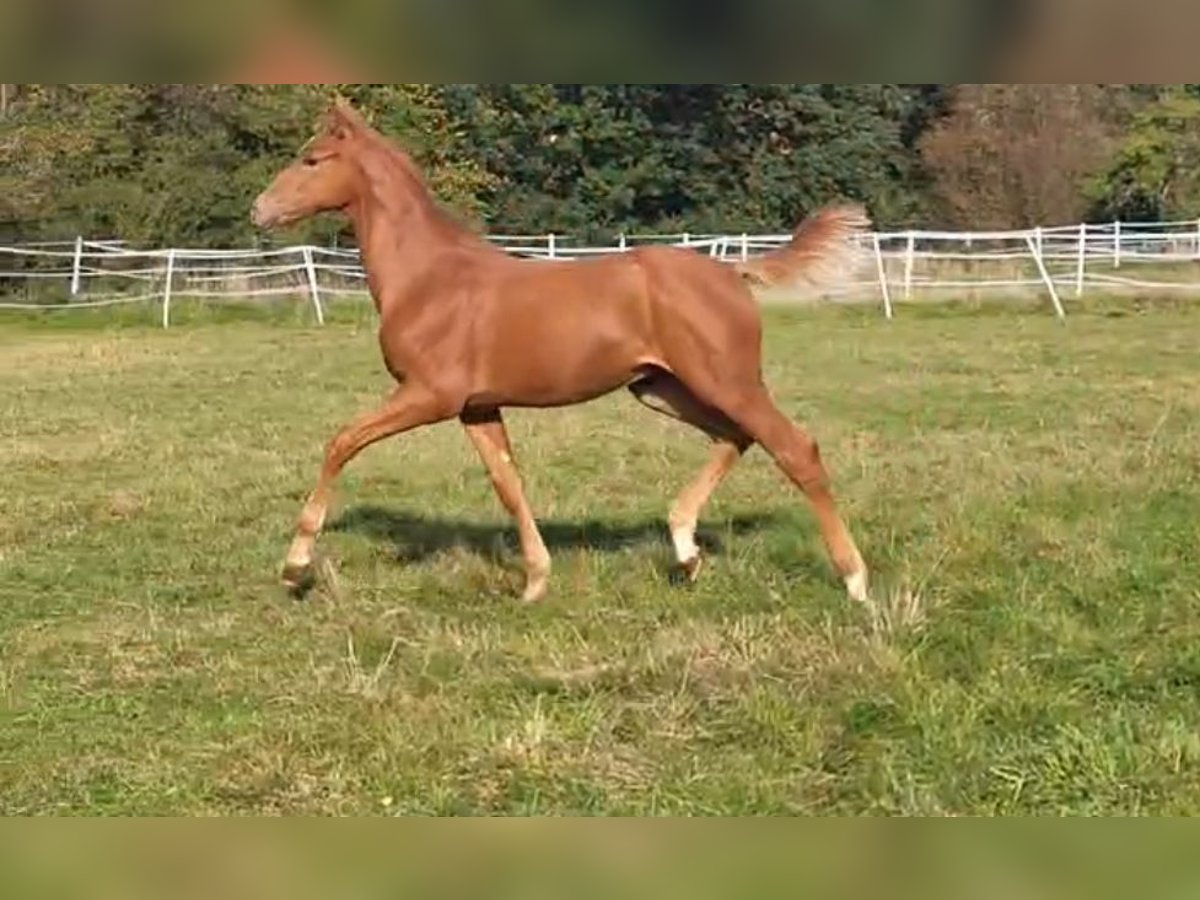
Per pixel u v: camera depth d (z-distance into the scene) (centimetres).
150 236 2889
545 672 563
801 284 655
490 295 646
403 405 655
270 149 3016
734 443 688
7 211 2827
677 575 711
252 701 556
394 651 607
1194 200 3566
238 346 2050
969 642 570
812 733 487
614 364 643
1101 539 742
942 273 2698
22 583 754
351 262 2941
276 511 919
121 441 1209
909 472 982
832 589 669
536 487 968
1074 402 1331
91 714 549
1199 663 534
